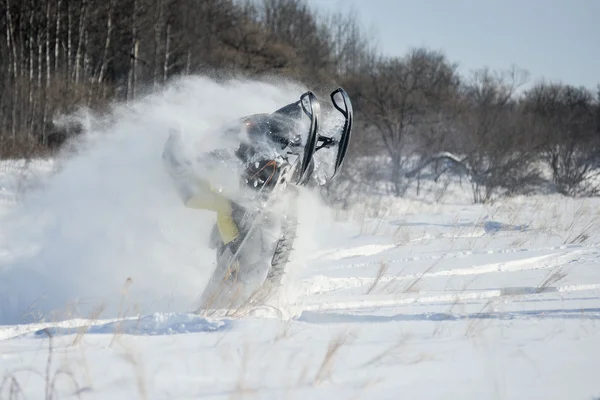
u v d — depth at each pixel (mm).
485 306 12547
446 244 24406
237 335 10195
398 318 11727
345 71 97000
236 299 13859
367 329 10672
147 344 9734
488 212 35781
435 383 7852
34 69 81000
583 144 67125
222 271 14883
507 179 57344
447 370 8352
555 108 89250
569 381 7895
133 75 85625
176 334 10398
